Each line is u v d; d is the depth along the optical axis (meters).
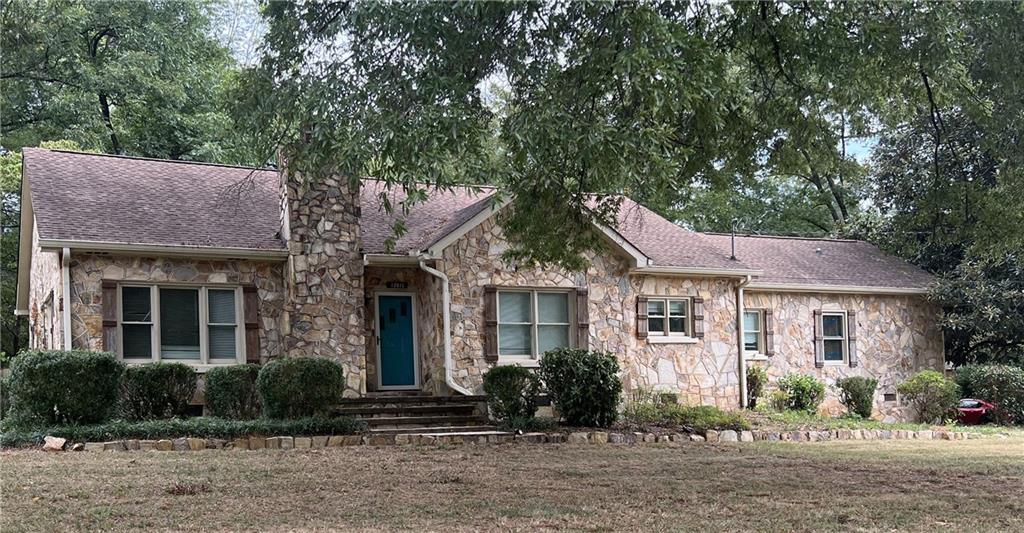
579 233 13.38
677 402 19.19
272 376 14.75
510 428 15.86
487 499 9.25
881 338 24.53
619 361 19.27
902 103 14.00
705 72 10.27
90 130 27.53
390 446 13.95
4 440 12.78
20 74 27.17
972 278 24.59
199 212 17.39
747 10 12.10
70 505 8.59
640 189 11.49
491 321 17.89
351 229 17.14
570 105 10.48
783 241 26.42
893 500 9.49
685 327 20.58
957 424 21.78
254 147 12.05
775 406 21.16
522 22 10.74
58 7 26.59
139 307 15.77
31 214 19.36
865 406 21.81
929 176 21.64
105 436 13.05
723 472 11.56
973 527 8.06
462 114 10.31
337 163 10.99
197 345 16.20
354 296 16.97
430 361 18.03
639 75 9.46
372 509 8.65
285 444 13.62
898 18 11.51
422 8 10.07
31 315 21.06
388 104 10.50
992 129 13.12
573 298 18.97
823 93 13.19
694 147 13.06
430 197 20.61
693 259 20.70
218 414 15.20
